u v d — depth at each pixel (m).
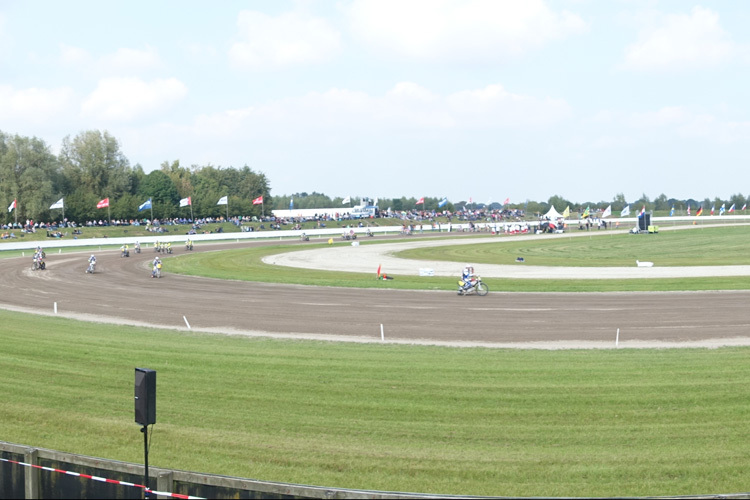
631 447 12.28
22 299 36.19
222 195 158.38
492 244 83.44
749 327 24.17
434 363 18.94
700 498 8.65
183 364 19.17
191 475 8.70
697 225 121.81
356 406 14.88
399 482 11.00
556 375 17.30
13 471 9.56
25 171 112.25
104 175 132.75
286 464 11.77
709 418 13.77
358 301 33.53
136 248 74.50
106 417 14.60
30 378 17.84
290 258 64.75
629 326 24.98
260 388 16.42
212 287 41.00
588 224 116.44
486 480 11.02
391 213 156.12
